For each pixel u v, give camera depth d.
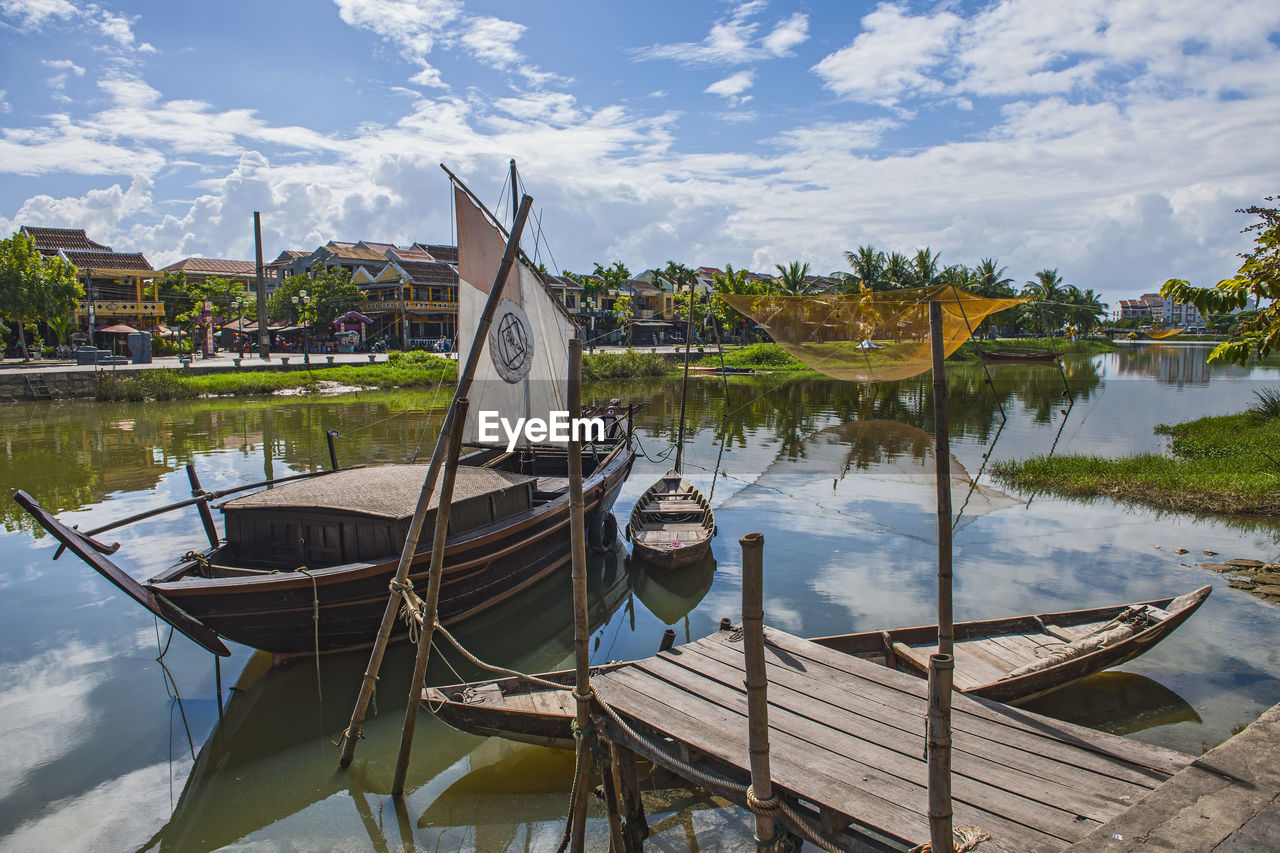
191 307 61.38
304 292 61.81
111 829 6.80
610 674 6.71
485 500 11.23
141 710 8.78
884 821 4.59
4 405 34.56
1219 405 35.56
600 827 6.88
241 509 10.09
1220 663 9.39
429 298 63.19
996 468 20.61
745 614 4.46
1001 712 6.02
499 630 11.41
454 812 7.12
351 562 9.80
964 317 13.33
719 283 65.44
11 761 7.77
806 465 22.11
